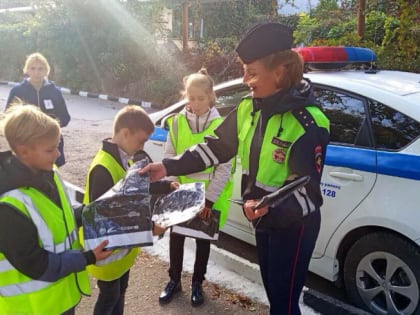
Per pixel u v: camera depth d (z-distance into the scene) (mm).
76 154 6949
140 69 13359
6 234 1559
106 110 11539
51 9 15398
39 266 1597
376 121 2834
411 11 7211
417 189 2551
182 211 2025
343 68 3570
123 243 1795
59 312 1764
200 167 2305
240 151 2150
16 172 1614
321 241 3033
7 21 21109
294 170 1878
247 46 1903
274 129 1943
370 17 9164
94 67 14469
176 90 11797
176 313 2893
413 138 2648
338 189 2889
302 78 2018
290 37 1918
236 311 2902
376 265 2848
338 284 3160
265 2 15898
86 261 1733
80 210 2061
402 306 2771
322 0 11992
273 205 1820
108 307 2346
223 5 15438
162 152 4277
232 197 3605
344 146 2936
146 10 13117
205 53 12031
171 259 3041
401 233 2605
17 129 1593
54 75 16141
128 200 1835
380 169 2693
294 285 2062
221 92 3908
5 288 1676
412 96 2838
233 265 3361
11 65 18234
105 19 13797
